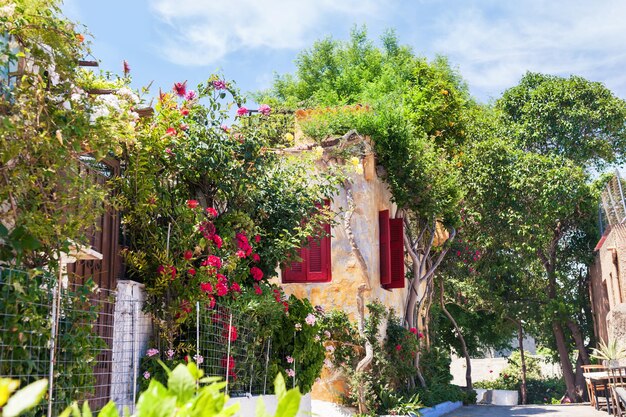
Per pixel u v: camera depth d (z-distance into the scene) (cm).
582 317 3005
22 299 496
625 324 1911
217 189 939
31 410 493
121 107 695
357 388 1298
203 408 181
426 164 1541
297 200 1041
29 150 554
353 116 1470
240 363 875
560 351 2853
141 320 765
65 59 610
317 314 1083
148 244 785
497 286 2845
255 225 1005
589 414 1529
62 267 584
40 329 512
